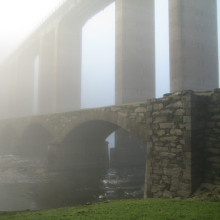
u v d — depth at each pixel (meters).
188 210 7.96
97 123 25.55
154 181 12.94
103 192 20.16
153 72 34.31
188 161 11.18
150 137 13.48
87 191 20.52
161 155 12.69
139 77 33.06
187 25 23.86
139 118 16.69
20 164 33.78
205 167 11.42
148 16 34.81
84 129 28.08
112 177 26.02
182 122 11.69
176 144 11.91
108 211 8.36
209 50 24.75
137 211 8.12
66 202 17.36
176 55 23.77
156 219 7.11
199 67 23.98
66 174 27.36
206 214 7.40
